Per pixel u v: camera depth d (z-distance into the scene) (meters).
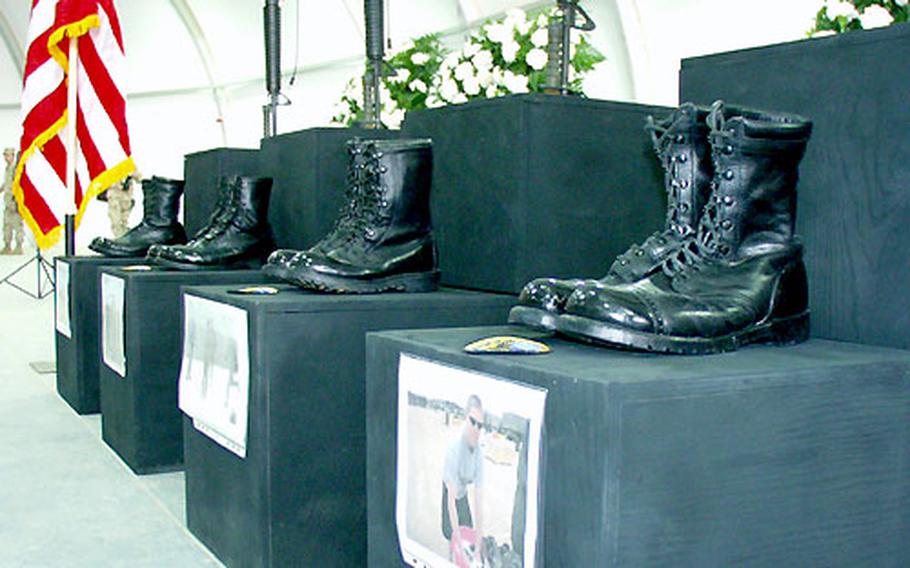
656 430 1.00
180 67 12.17
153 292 2.60
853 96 1.43
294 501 1.74
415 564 1.31
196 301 2.01
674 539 1.01
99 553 2.01
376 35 2.64
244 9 10.70
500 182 1.97
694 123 1.35
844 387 1.13
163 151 12.76
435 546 1.26
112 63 4.00
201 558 1.98
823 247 1.49
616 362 1.11
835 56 1.46
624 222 2.03
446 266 2.16
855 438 1.15
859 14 2.15
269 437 1.71
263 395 1.70
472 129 2.05
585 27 2.00
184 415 2.15
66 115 4.04
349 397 1.77
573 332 1.19
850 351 1.26
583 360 1.13
